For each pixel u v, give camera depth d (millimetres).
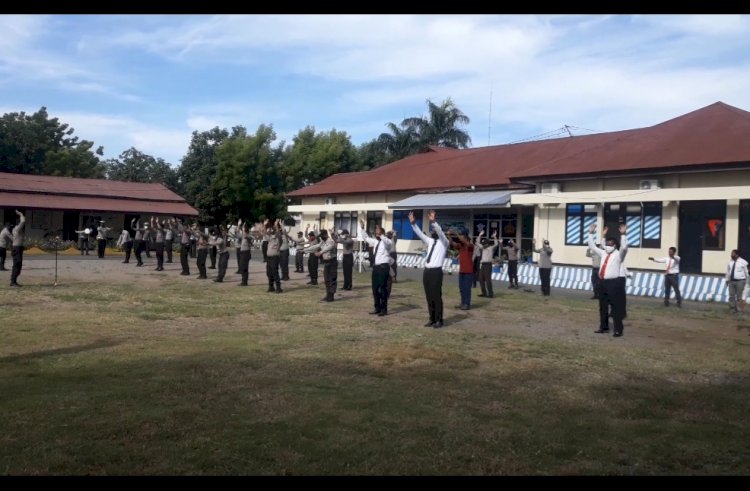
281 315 14125
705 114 27672
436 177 35250
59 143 58000
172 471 5133
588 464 5527
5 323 11992
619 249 12492
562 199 26000
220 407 6855
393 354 9867
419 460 5512
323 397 7336
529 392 7902
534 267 24344
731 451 5957
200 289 19031
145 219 44375
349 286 19656
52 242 35469
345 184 41156
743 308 17188
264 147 52344
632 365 9695
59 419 6312
